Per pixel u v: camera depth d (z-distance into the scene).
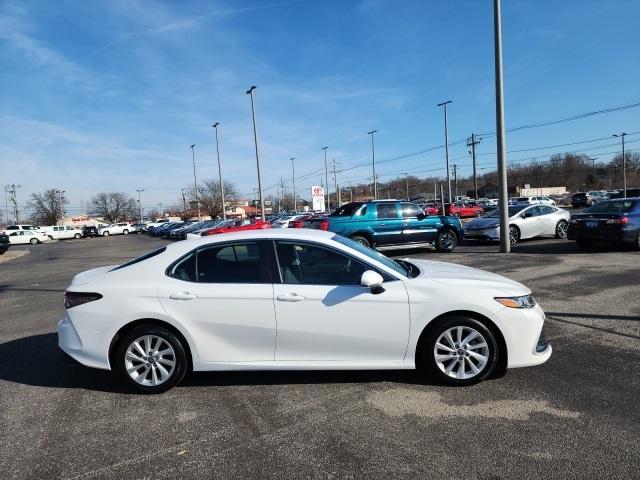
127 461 3.34
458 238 15.56
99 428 3.85
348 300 4.35
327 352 4.42
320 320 4.37
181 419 3.95
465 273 4.77
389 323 4.35
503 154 14.14
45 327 7.52
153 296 4.45
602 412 3.74
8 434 3.81
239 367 4.44
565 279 9.23
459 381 4.35
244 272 4.52
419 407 3.97
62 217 116.69
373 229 14.20
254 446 3.47
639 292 7.82
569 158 110.12
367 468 3.13
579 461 3.09
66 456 3.44
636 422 3.56
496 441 3.38
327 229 13.97
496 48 14.09
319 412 3.96
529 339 4.34
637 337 5.54
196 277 4.52
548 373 4.57
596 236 13.11
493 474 3.00
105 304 4.46
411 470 3.08
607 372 4.54
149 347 4.50
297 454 3.34
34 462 3.37
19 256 30.14
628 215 12.80
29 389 4.76
